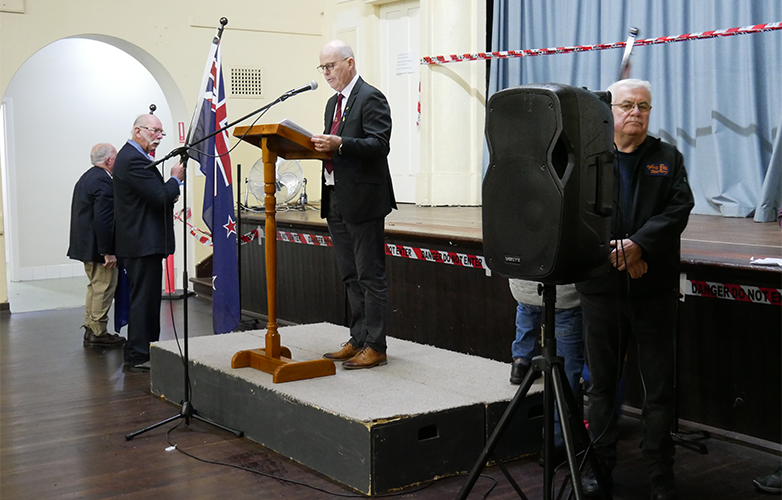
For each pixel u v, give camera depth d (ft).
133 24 24.53
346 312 18.58
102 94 31.73
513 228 6.95
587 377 10.85
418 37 25.50
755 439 10.29
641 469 9.60
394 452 9.00
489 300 14.16
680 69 19.13
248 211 23.95
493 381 10.61
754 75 17.61
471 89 23.98
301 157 11.39
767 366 10.07
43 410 12.75
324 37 28.17
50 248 31.22
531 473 9.58
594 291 8.30
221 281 17.38
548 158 6.70
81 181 17.69
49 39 23.12
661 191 8.18
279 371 10.60
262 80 26.99
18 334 19.60
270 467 9.86
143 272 15.46
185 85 25.57
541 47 22.52
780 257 10.69
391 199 11.23
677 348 10.75
